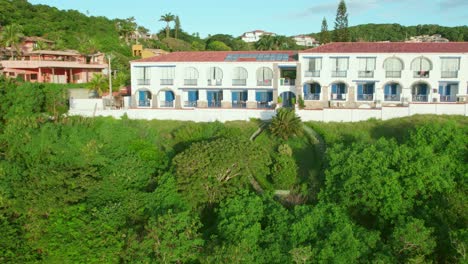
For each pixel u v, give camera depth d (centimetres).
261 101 5000
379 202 2570
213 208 2773
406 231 2258
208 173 2816
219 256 2178
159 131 4178
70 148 3203
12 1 9006
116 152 3338
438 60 4519
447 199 2489
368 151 2778
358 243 2286
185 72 5066
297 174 3259
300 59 4775
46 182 2736
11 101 4028
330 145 3566
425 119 3909
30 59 7006
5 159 3234
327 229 2402
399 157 2712
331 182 2780
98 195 2738
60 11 10006
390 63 4619
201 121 4397
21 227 2483
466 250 2089
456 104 4047
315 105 4791
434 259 2297
